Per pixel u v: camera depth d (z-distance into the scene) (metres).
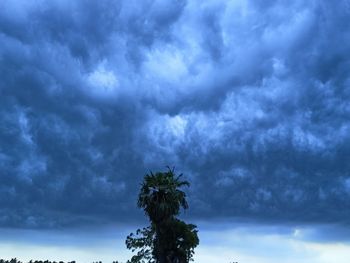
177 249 69.44
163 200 69.81
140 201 71.25
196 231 71.62
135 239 81.31
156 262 72.06
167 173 72.19
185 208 72.44
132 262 80.94
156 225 71.12
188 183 73.00
